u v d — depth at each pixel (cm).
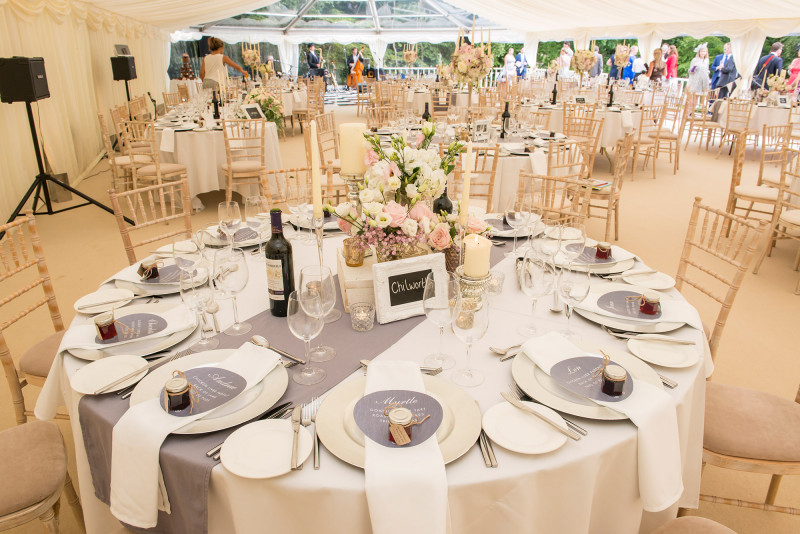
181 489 111
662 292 188
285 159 829
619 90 949
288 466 105
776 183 470
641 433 117
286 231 245
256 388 129
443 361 144
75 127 704
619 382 123
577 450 112
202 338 155
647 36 1146
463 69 449
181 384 119
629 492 124
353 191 182
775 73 969
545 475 109
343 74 2198
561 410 122
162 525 124
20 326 329
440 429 116
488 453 110
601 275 201
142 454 112
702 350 150
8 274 199
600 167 793
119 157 579
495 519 109
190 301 146
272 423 118
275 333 159
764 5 791
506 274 202
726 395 184
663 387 132
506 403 125
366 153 167
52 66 627
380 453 106
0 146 503
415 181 163
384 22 1642
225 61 845
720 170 759
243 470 104
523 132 571
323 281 138
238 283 154
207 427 116
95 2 773
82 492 146
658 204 595
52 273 403
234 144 555
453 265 179
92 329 157
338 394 126
